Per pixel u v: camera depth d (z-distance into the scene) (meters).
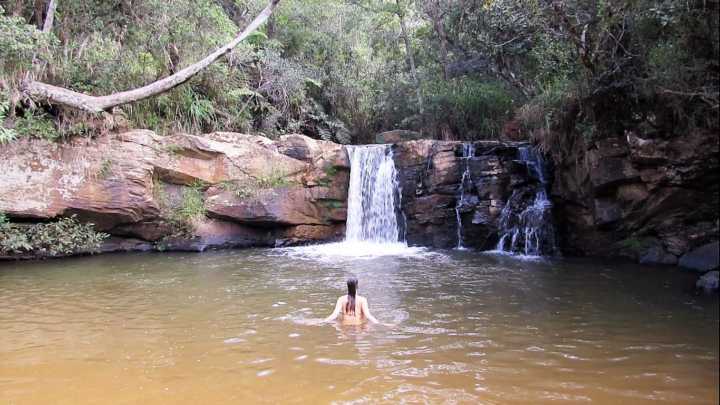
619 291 8.88
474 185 14.87
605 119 12.16
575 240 13.65
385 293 9.05
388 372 5.28
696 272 10.37
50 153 13.25
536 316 7.41
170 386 5.01
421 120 20.78
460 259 12.84
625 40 11.27
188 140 14.84
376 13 25.44
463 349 5.99
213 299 8.68
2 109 11.45
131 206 13.90
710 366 5.32
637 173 11.60
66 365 5.61
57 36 14.30
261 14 14.88
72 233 13.43
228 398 4.71
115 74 15.02
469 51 19.77
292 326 7.03
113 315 7.68
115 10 14.91
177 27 15.65
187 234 14.88
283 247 15.52
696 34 9.55
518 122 17.70
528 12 12.08
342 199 16.81
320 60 24.55
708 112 10.34
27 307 8.17
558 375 5.15
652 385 4.87
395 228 16.03
